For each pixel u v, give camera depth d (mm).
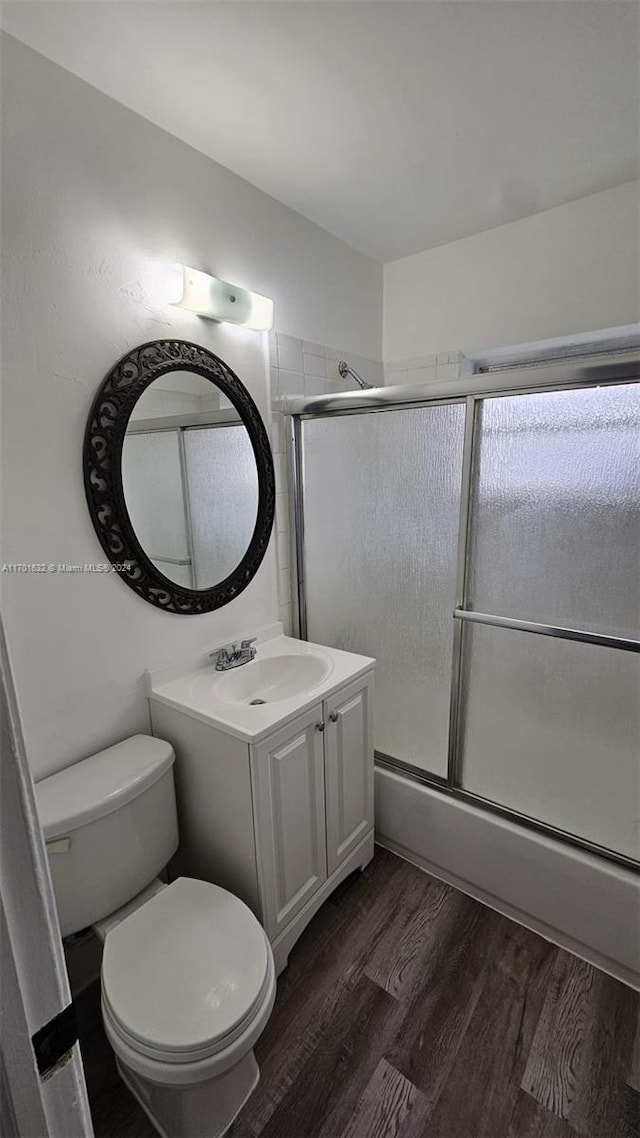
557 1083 1211
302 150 1577
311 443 2018
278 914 1455
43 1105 428
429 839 1829
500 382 1482
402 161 1643
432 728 1852
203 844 1529
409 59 1223
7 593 1223
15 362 1185
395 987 1445
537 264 2016
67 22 1096
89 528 1364
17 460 1209
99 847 1248
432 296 2311
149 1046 973
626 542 1377
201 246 1601
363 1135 1131
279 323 1921
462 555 1653
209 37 1143
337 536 2008
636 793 1463
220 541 1764
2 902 396
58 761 1363
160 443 1525
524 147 1580
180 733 1497
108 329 1367
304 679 1786
